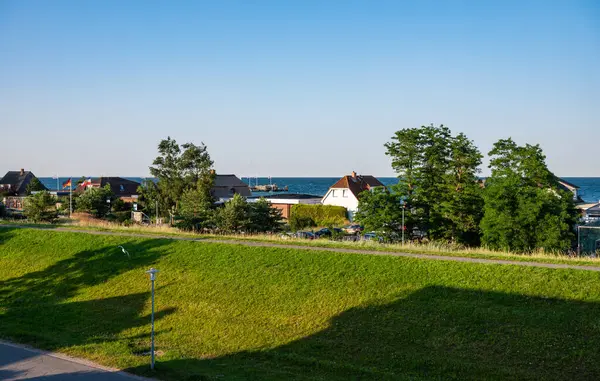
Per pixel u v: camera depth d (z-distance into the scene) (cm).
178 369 1662
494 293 2092
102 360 1761
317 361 1734
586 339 1719
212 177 5588
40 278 2973
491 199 3481
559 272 2167
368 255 2597
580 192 16200
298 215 6262
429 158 4116
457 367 1650
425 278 2298
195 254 2950
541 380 1542
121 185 9169
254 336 2030
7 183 10025
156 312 2362
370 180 7581
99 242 3362
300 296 2327
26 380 1583
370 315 2083
